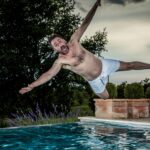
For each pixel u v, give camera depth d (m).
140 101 17.89
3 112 22.19
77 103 26.33
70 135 12.01
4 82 22.19
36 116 17.20
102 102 17.53
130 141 10.41
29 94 22.11
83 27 5.54
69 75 23.52
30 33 22.27
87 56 5.67
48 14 23.77
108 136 11.59
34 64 22.64
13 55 21.02
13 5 22.34
